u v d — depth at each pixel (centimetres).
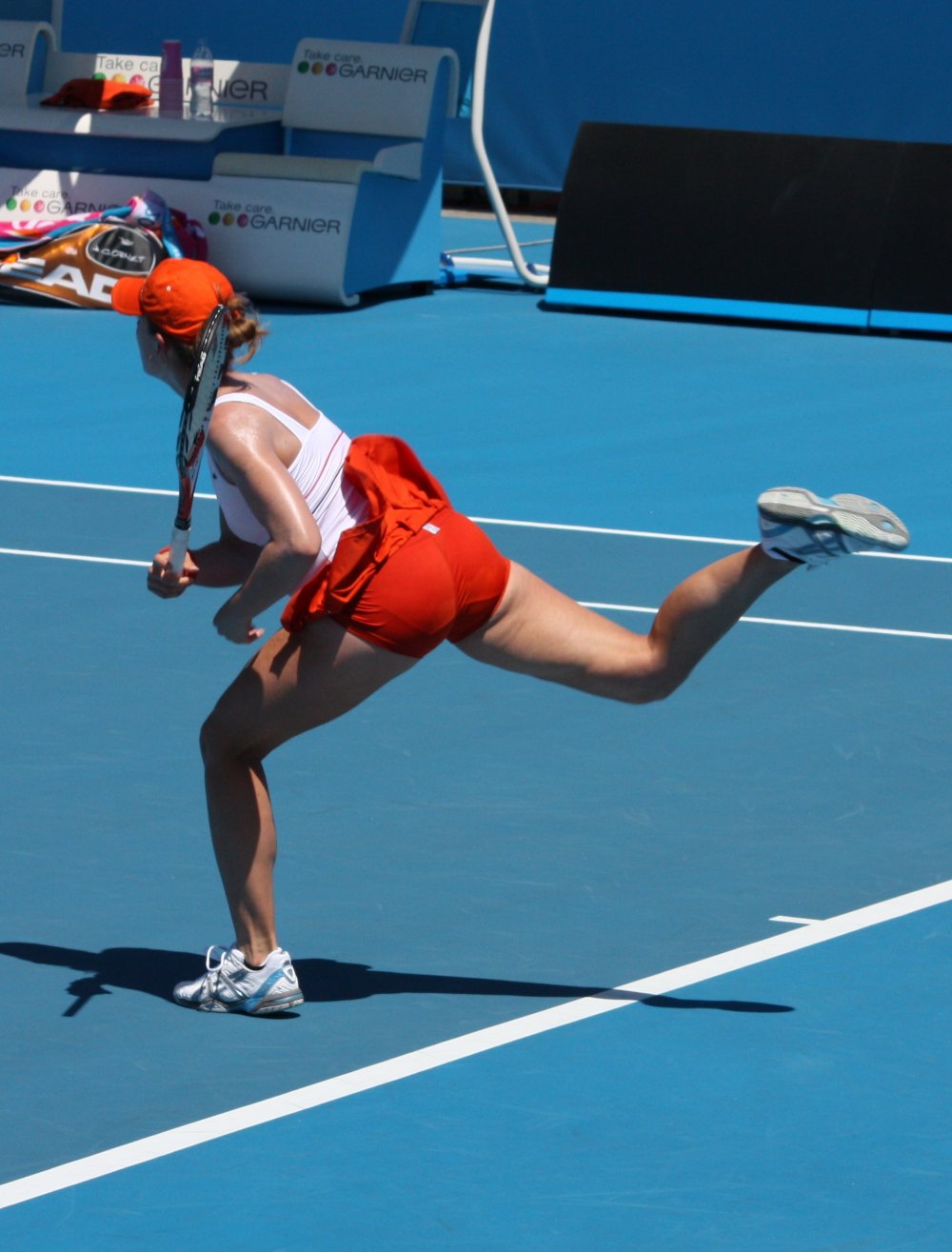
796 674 1534
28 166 3438
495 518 2052
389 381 2789
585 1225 769
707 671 1539
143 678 1501
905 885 1130
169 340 938
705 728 1409
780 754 1357
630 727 1409
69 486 2139
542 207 4809
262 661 941
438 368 2884
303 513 892
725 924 1074
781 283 3247
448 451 2375
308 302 3369
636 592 1769
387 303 3453
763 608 1717
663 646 965
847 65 4119
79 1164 813
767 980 1003
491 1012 966
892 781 1307
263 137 3509
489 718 1427
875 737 1393
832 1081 895
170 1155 822
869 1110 868
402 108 3428
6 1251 744
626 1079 895
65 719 1405
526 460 2334
